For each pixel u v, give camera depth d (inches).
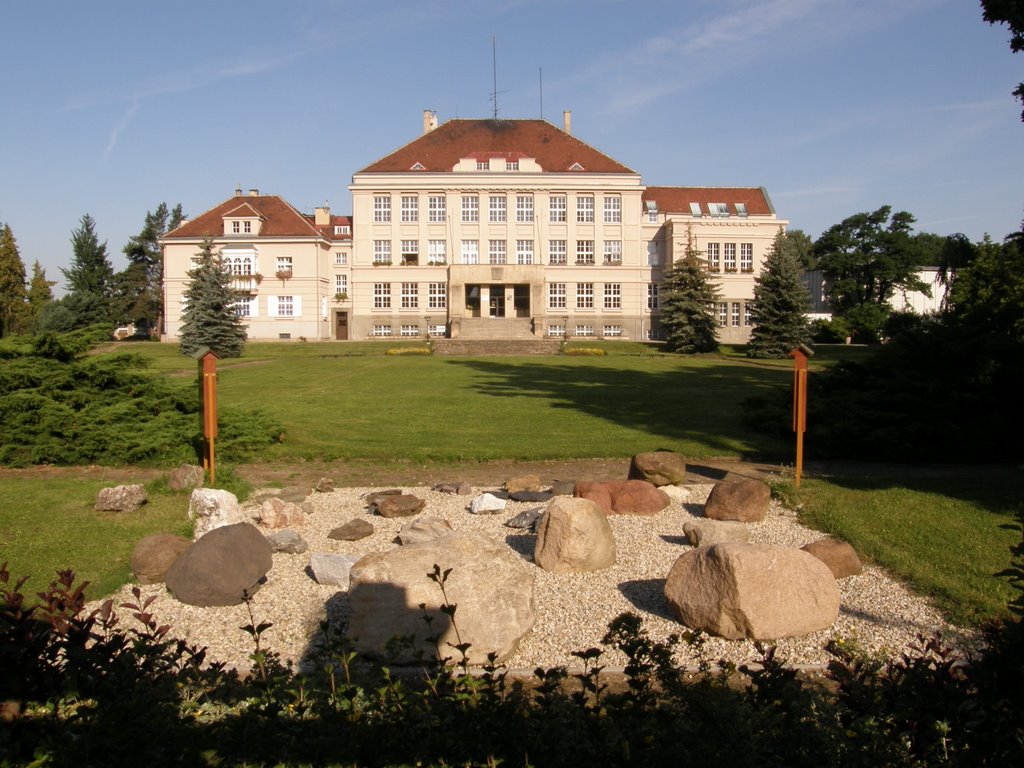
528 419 853.8
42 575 351.3
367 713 176.7
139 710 168.1
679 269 2138.3
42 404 623.2
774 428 737.0
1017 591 325.1
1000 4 599.5
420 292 2696.9
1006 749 149.8
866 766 156.0
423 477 592.7
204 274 1859.0
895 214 3088.1
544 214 2714.1
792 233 4252.0
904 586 343.3
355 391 1117.1
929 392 669.3
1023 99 620.4
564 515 364.2
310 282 2618.1
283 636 293.1
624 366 1581.0
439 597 275.9
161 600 328.8
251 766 160.1
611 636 199.0
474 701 174.1
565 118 2950.3
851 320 2645.2
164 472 587.2
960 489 502.0
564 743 164.1
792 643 284.0
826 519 439.2
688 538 398.9
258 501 505.7
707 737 163.9
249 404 760.3
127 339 2837.1
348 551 400.5
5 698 172.4
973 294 1185.4
